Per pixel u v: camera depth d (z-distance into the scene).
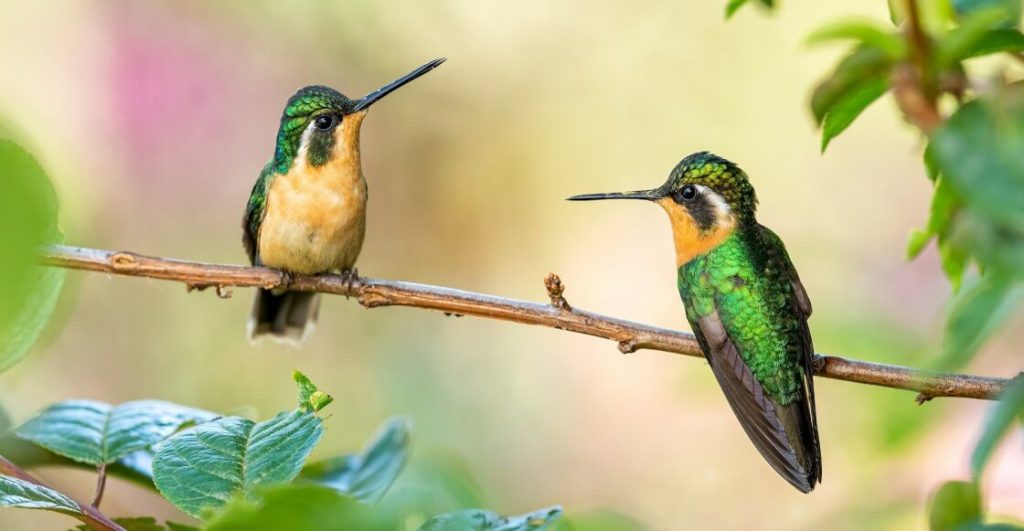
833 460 5.16
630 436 12.45
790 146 14.22
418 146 14.85
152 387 12.23
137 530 4.06
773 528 10.24
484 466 11.89
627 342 5.90
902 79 3.23
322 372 12.52
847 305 5.12
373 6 14.22
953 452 5.61
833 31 3.26
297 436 3.41
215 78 13.27
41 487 3.60
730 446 11.18
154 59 13.17
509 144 14.80
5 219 1.96
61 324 4.41
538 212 14.85
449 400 12.38
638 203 14.80
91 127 12.88
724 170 6.56
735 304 6.11
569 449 12.43
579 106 14.91
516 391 12.67
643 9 14.84
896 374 4.63
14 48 13.05
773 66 14.46
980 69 7.17
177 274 5.62
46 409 4.41
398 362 12.46
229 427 3.44
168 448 3.39
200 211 12.99
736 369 6.03
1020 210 2.44
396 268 14.77
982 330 2.54
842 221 13.65
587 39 14.91
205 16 13.38
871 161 13.80
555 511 3.14
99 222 12.48
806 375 5.50
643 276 14.53
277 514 2.42
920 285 7.66
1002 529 3.11
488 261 14.83
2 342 3.62
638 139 14.72
